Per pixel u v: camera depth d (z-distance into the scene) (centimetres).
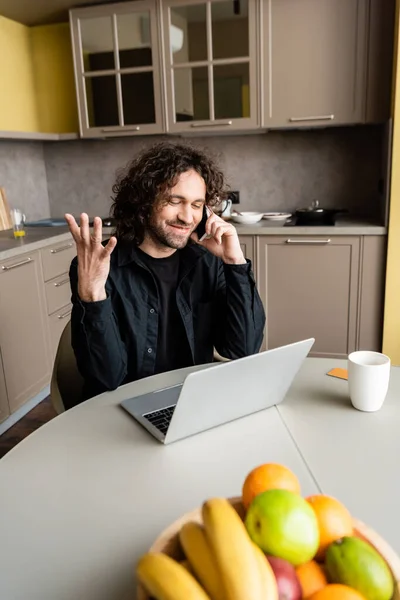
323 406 105
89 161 366
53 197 379
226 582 46
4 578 64
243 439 93
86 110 323
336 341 301
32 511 76
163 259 144
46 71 355
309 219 301
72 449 92
